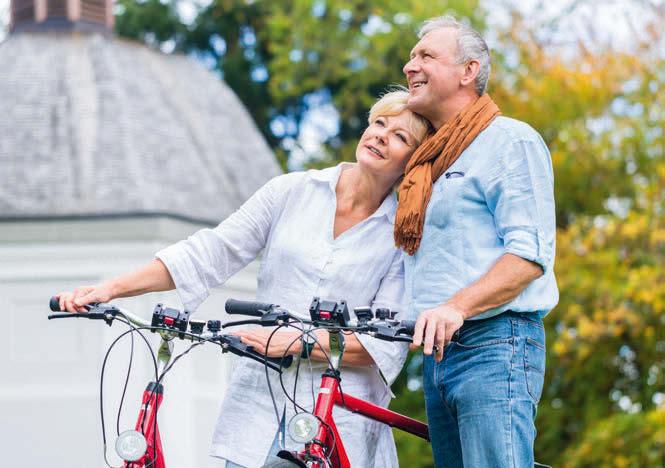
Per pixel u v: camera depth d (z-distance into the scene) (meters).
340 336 5.09
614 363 21.25
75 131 18.09
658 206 21.25
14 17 19.89
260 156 19.94
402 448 22.89
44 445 15.97
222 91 20.67
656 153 22.28
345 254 5.77
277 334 5.52
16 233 16.45
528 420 5.23
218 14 29.86
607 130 22.53
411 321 4.92
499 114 5.54
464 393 5.27
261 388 5.74
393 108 5.74
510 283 5.11
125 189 17.31
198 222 17.16
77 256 16.47
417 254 5.46
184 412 15.66
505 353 5.23
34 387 16.11
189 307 5.75
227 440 5.72
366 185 5.81
